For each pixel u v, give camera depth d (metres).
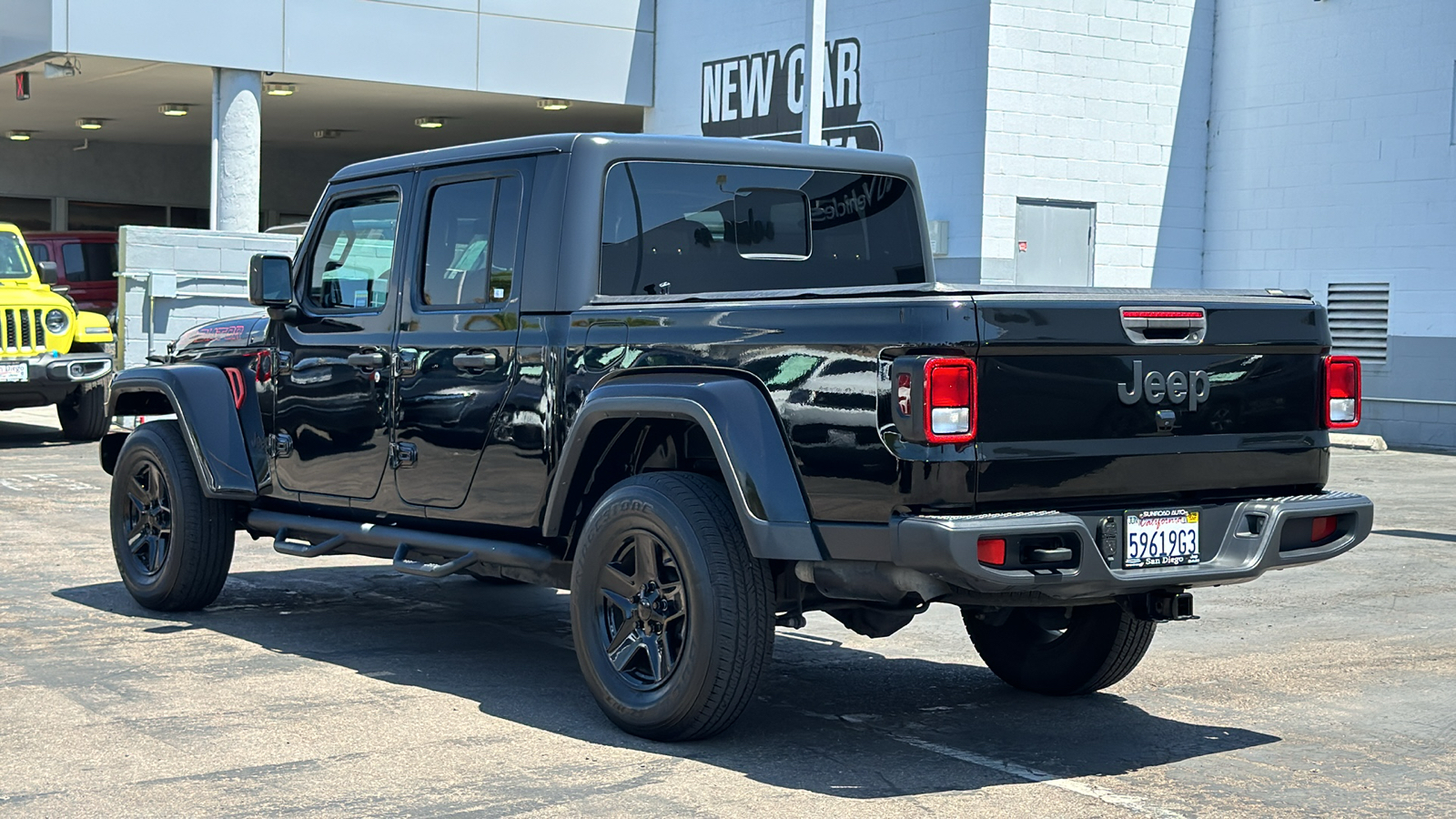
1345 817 4.55
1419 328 18.31
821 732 5.44
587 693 5.95
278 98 23.41
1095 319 4.74
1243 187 19.94
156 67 20.47
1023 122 18.64
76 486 12.66
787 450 4.88
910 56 19.25
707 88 22.16
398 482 6.34
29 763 4.88
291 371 6.85
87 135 30.08
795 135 20.73
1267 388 5.19
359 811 4.43
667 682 5.15
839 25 20.19
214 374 7.21
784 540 4.81
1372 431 18.80
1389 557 9.84
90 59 19.69
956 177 18.73
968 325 4.53
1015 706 5.89
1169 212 19.98
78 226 31.47
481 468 5.94
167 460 7.27
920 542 4.48
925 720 5.64
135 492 7.56
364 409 6.47
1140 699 6.04
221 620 7.34
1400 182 18.41
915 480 4.54
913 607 5.02
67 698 5.71
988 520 4.52
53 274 16.48
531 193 5.86
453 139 29.83
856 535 4.69
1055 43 18.80
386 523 6.57
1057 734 5.48
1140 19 19.45
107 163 31.64
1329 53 19.02
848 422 4.71
